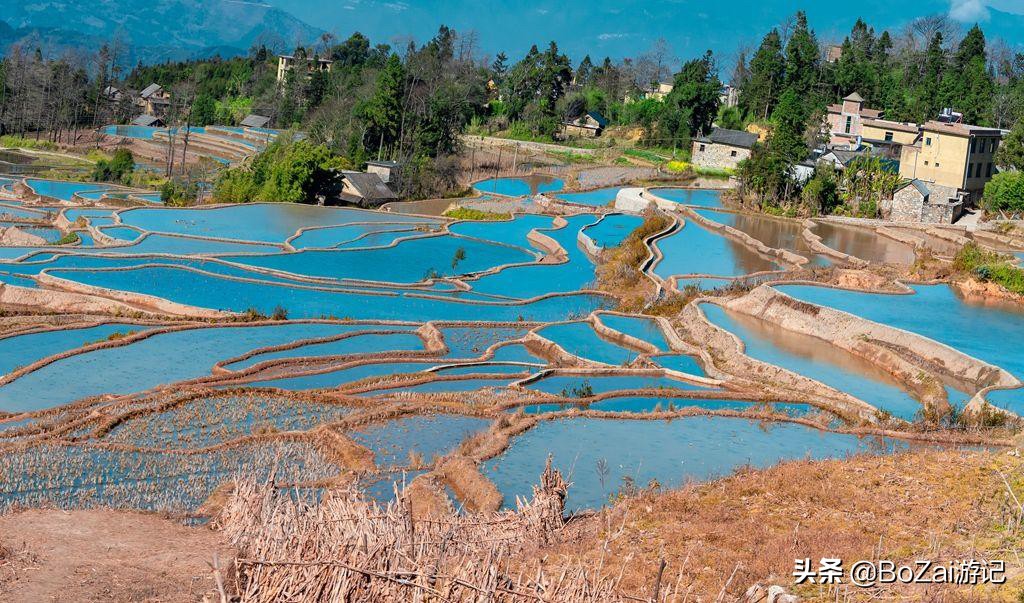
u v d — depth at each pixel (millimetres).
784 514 25500
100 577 18625
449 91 142875
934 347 48531
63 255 68625
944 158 101188
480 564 15188
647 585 19875
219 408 37938
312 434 34594
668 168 134375
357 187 109750
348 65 187500
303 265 71688
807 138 123312
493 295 66938
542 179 130750
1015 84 153375
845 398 43250
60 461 30453
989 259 66875
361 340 52406
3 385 40719
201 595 17922
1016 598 18953
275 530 16141
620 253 79125
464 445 33719
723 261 78062
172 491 28266
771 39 157125
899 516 25141
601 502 28922
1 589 17688
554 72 161625
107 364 44656
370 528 15211
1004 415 39625
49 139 158750
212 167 132250
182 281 63625
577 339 54938
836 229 93688
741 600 17109
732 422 38969
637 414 39062
